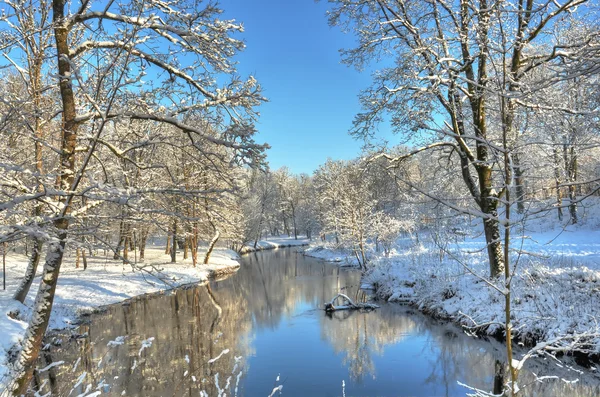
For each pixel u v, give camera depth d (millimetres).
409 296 15859
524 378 8016
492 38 4391
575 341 3281
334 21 12797
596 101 5547
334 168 39750
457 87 8344
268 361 10156
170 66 6012
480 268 13461
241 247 44906
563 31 8156
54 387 7750
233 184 5418
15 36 6371
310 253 41750
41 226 3822
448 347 10391
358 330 12672
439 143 11773
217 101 5797
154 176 6707
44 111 5270
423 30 10859
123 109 5465
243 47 6207
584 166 11500
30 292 14633
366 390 8242
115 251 4383
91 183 4004
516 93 3729
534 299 9797
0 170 4305
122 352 10617
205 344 11602
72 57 5160
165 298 18609
